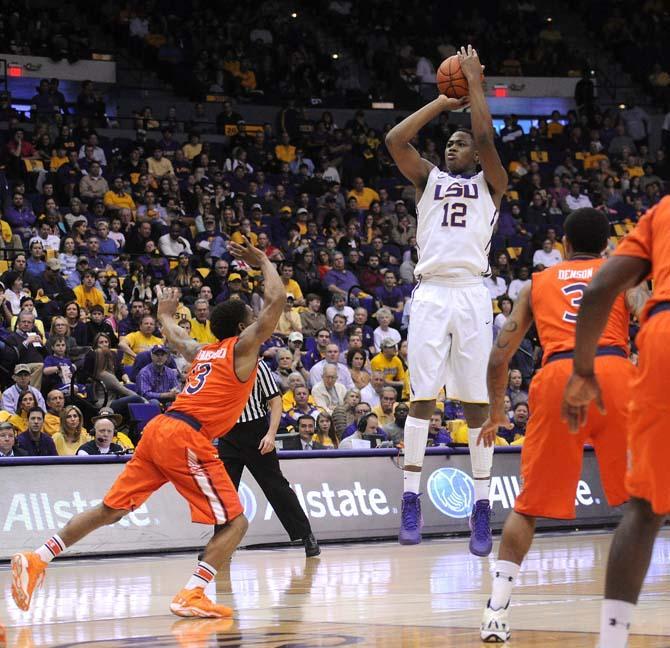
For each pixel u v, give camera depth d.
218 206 29.69
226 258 26.42
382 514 15.80
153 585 10.24
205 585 8.09
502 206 33.94
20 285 21.92
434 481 16.31
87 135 31.84
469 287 10.42
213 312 9.15
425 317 10.45
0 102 33.03
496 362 6.97
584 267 6.83
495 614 6.29
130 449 15.74
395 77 41.09
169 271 24.91
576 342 5.23
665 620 7.07
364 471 15.90
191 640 6.56
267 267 8.84
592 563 11.70
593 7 47.28
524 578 10.14
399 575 10.73
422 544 15.02
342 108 39.53
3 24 36.66
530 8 46.03
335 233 30.12
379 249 29.47
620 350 6.65
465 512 16.44
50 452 15.35
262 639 6.53
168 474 8.57
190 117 37.88
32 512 13.27
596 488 17.83
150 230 26.48
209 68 38.91
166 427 8.59
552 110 43.88
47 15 38.28
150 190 29.47
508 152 37.41
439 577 10.47
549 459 6.54
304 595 9.16
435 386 10.45
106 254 24.98
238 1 42.28
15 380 17.38
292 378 18.81
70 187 28.73
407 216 31.41
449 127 38.25
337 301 24.66
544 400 6.55
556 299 6.77
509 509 16.91
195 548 14.26
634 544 4.86
